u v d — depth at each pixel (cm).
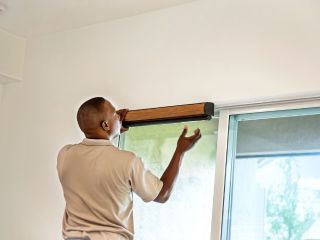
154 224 273
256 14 255
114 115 213
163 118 255
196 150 271
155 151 286
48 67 330
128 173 195
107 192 195
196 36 272
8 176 329
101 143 204
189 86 267
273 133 252
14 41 342
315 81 230
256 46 251
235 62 255
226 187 255
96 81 304
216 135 267
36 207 311
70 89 315
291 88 236
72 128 306
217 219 250
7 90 348
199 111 246
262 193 247
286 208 238
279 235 237
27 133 329
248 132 259
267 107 252
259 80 246
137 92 285
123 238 196
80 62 315
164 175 208
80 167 201
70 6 296
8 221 321
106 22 310
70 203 203
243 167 255
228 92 254
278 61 242
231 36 260
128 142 296
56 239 295
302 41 238
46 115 322
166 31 284
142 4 286
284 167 245
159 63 282
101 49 307
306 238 229
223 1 267
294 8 244
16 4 298
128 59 294
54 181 306
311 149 239
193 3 278
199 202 262
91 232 193
